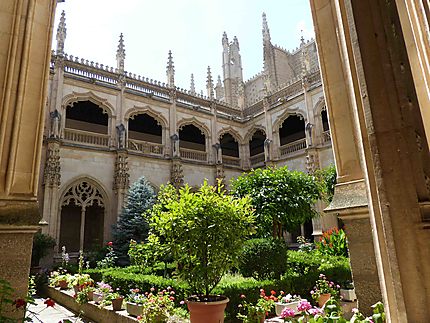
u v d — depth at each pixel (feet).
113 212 72.59
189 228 19.43
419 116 6.82
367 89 7.03
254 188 41.50
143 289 31.32
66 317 31.07
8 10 14.80
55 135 66.74
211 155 94.17
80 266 47.19
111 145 76.02
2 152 13.71
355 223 13.30
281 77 118.93
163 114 87.15
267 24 122.52
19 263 13.30
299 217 41.19
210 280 19.30
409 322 5.67
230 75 129.49
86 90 74.90
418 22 10.73
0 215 13.03
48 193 63.52
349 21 7.71
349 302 21.63
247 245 31.09
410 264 5.90
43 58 15.69
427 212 6.05
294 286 28.91
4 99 14.03
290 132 112.98
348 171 14.05
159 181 81.61
